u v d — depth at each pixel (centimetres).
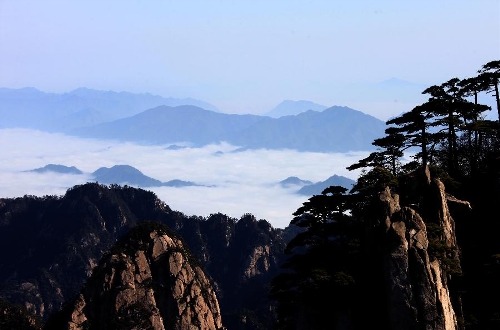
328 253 7631
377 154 8988
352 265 7288
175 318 14550
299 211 8031
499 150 9381
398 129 9044
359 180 8056
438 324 6550
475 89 9631
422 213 7725
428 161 9512
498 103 9638
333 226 7819
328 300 7162
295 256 7850
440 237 7306
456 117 9144
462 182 9006
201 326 14675
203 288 15575
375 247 7044
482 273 7731
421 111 8988
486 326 7369
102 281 14312
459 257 7775
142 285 14612
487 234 8125
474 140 9719
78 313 13850
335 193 7931
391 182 7894
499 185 8531
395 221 6981
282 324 8250
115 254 15012
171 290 14850
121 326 13575
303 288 7350
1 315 16862
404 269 6719
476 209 8494
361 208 7875
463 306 7606
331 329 7075
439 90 9456
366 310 6962
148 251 15325
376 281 6975
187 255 15925
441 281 6962
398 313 6650
